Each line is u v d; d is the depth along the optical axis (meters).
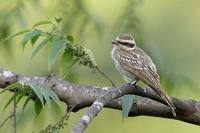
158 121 17.88
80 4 13.86
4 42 13.59
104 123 17.34
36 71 15.08
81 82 14.45
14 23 13.47
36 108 9.70
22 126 12.12
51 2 14.20
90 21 13.61
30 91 9.19
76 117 16.53
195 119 10.74
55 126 8.71
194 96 17.33
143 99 10.77
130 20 13.53
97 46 16.25
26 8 13.52
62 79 10.75
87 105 10.68
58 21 9.97
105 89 10.73
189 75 16.86
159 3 17.88
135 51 12.52
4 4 13.48
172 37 17.52
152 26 17.61
